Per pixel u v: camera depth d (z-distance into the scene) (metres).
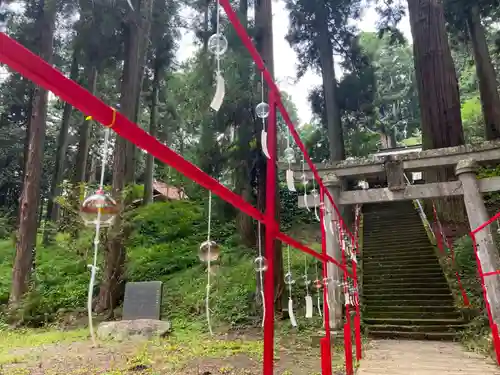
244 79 8.28
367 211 14.88
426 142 10.91
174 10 14.94
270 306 1.66
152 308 8.05
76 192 8.82
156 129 17.53
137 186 18.14
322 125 16.42
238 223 9.69
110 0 10.79
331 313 6.75
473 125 19.88
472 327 6.74
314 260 10.98
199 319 8.70
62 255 12.56
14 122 18.56
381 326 7.38
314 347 6.11
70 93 0.74
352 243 5.43
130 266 10.95
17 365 4.91
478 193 6.33
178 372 4.46
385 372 4.47
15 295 9.52
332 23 14.81
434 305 7.88
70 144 20.66
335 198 6.97
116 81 17.52
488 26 17.61
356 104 14.84
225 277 10.53
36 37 11.73
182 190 15.66
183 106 9.84
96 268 0.89
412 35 12.09
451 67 11.19
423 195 6.64
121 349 5.82
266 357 1.59
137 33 11.77
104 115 0.82
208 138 8.79
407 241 10.95
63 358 5.25
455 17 14.52
